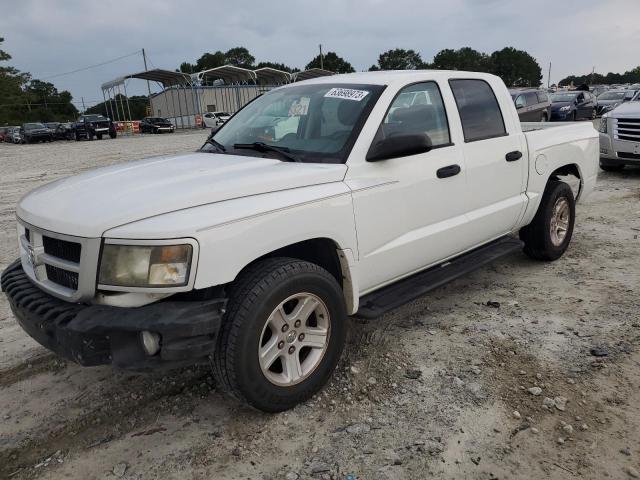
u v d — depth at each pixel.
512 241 4.84
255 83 55.25
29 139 38.34
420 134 3.24
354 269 3.28
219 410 3.04
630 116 9.62
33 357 3.75
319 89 3.89
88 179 3.19
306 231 2.94
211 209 2.64
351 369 3.39
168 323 2.45
